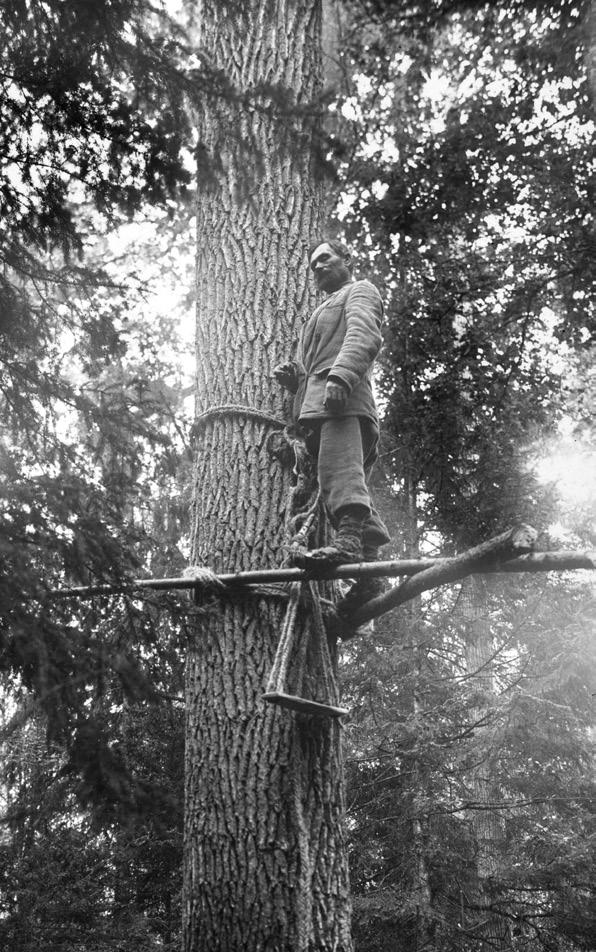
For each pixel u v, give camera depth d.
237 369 4.57
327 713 3.84
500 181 9.93
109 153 3.80
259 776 3.87
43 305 4.17
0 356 3.96
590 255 9.74
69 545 3.52
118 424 4.18
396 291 10.11
